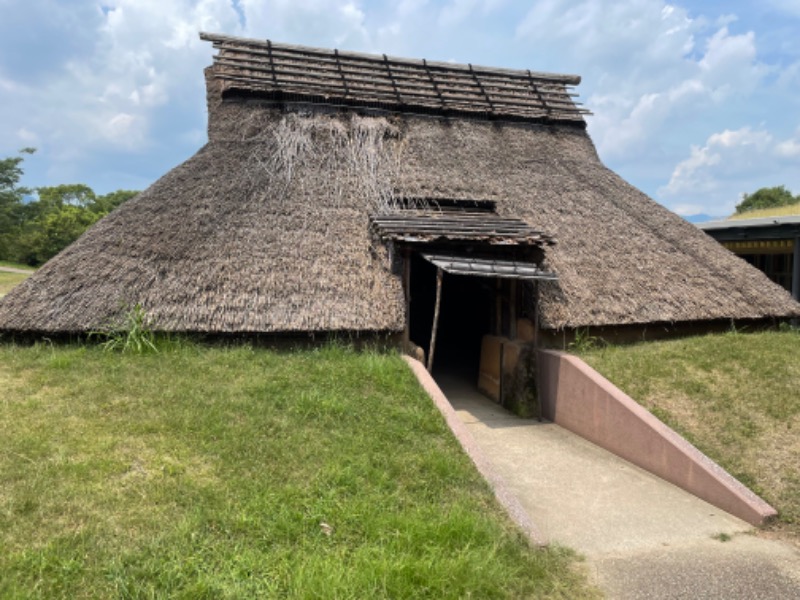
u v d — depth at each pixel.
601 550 5.42
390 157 12.29
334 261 9.56
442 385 12.12
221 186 10.29
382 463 5.86
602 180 13.48
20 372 7.25
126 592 3.76
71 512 4.49
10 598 3.57
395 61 14.86
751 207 39.56
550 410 9.48
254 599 3.87
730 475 6.59
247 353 8.28
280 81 13.27
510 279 10.48
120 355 7.96
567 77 16.30
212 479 5.20
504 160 13.15
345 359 8.39
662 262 11.20
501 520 5.32
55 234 46.44
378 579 4.16
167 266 8.88
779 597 4.74
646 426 7.37
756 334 10.30
